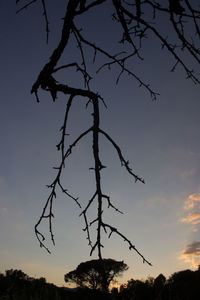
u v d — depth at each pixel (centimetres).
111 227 163
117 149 181
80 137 183
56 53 190
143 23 202
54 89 197
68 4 180
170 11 200
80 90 194
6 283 979
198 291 1372
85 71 207
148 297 903
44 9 191
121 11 203
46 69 195
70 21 182
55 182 195
